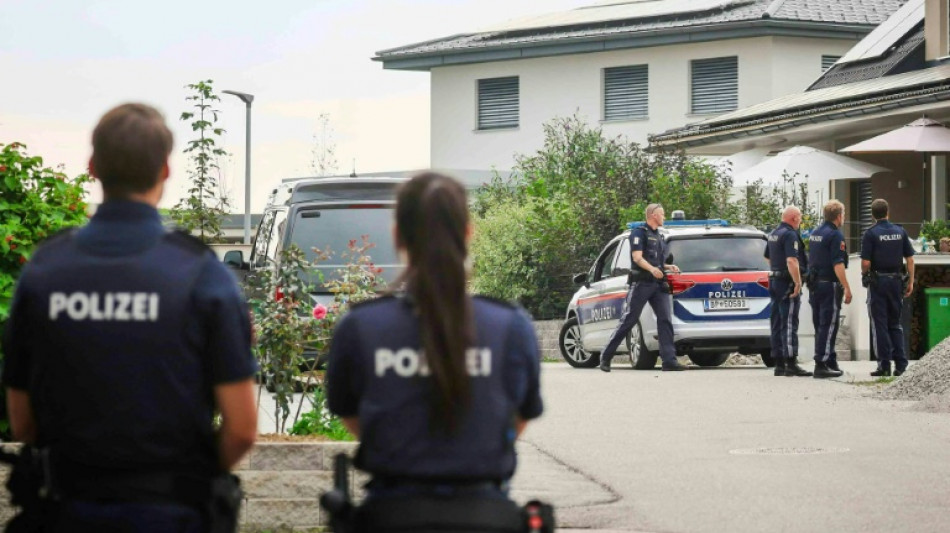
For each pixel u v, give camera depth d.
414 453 4.68
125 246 4.86
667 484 12.02
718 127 39.41
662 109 54.88
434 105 60.78
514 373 4.80
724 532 9.97
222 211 22.03
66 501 4.78
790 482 12.02
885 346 22.47
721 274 24.81
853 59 40.38
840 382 21.52
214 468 4.91
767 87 52.50
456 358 4.68
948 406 17.38
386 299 4.84
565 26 57.12
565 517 10.53
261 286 12.96
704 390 20.30
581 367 27.67
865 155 38.19
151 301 4.78
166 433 4.76
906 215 37.50
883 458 13.31
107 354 4.75
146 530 4.71
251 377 4.89
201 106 21.83
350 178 24.41
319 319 12.85
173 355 4.77
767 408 17.77
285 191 25.00
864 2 54.19
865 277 22.53
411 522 4.57
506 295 36.34
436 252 4.76
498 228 36.91
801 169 34.47
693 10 54.06
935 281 27.75
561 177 44.62
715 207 36.31
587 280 27.58
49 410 4.82
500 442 4.74
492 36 59.12
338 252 23.62
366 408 4.75
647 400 18.92
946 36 36.19
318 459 9.86
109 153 4.89
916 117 33.56
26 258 10.91
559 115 57.44
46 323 4.80
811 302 22.62
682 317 24.81
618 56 55.88
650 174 38.00
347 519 4.73
